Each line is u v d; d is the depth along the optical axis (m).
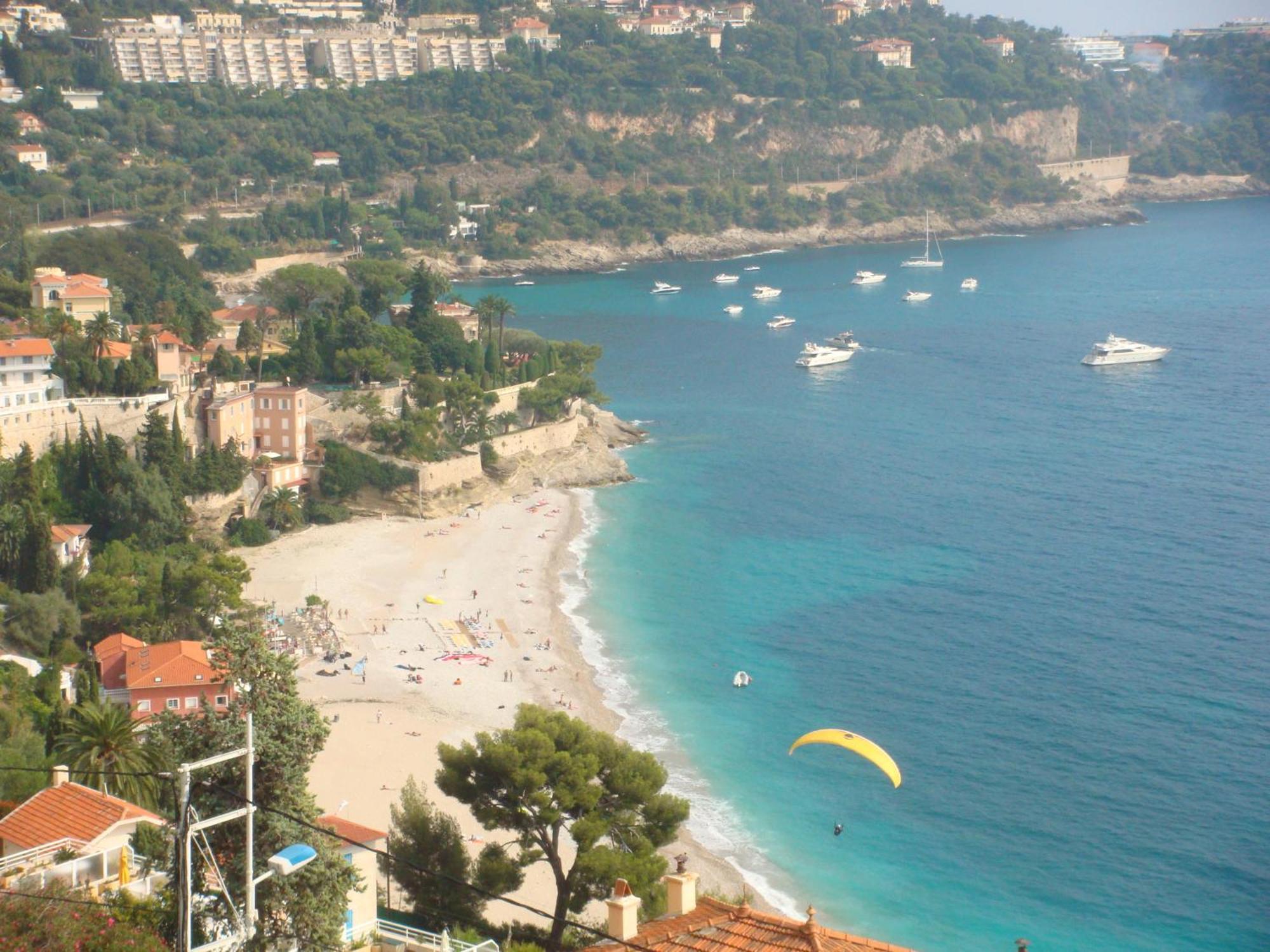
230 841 60.53
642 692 166.62
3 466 191.88
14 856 71.38
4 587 164.50
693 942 50.94
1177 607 191.62
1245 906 124.19
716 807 140.50
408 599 195.38
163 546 199.25
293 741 61.53
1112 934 120.62
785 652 178.75
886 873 129.62
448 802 134.50
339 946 61.44
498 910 111.88
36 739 117.50
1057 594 197.88
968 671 171.75
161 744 62.47
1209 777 145.00
